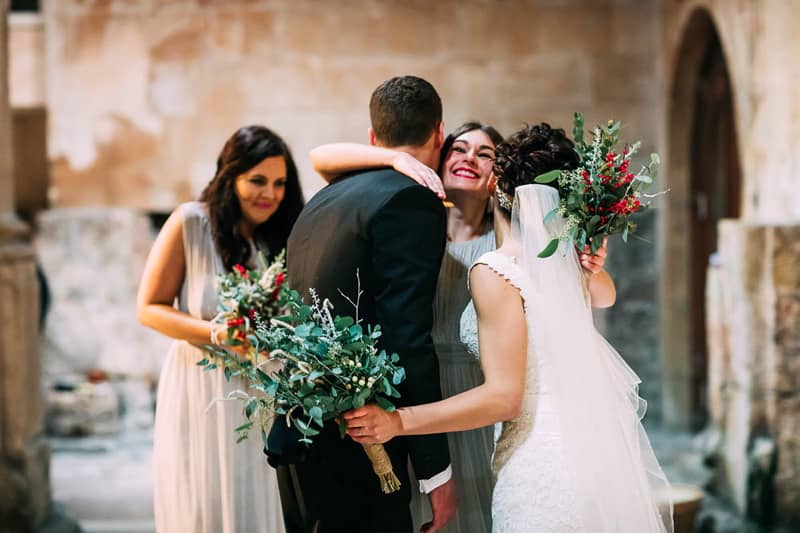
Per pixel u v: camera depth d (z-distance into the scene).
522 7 7.61
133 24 7.68
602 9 7.61
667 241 7.41
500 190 2.69
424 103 2.72
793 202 4.89
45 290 6.48
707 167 7.27
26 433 4.99
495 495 2.61
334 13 7.61
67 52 7.71
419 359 2.47
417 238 2.51
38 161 8.26
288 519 2.83
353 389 2.43
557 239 2.52
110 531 5.31
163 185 7.74
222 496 3.19
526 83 7.63
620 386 2.73
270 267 3.14
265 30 7.63
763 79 5.25
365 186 2.60
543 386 2.56
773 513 4.76
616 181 2.59
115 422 7.29
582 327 2.57
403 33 7.61
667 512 2.73
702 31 6.80
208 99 7.68
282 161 3.33
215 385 3.20
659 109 7.56
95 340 7.61
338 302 2.59
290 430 2.60
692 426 7.42
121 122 7.73
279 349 2.49
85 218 7.60
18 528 4.86
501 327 2.54
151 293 3.27
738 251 4.96
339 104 7.64
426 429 2.47
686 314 7.43
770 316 4.78
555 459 2.51
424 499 2.91
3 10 5.07
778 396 4.78
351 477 2.63
